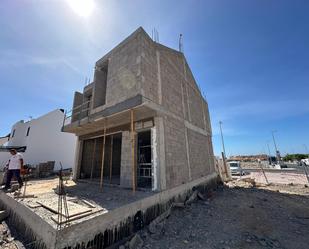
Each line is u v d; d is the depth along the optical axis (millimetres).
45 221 3486
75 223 3383
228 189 12375
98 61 9328
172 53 10180
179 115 9320
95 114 8102
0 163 18906
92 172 10586
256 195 10117
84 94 11781
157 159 6594
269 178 19188
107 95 7938
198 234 4969
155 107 6914
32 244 3766
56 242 3014
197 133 11828
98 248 3684
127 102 6531
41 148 19375
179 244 4387
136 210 4883
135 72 6793
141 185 7395
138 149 7969
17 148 19703
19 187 6719
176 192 7230
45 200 5031
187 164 9023
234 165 25219
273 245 4391
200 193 9359
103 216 3900
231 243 4480
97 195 5734
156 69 7879
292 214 6723
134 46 7246
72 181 10078
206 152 13195
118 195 5688
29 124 20594
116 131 8461
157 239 4617
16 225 4773
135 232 4691
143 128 7340
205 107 15648
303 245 4383
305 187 12555
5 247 3857
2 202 6230
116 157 13156
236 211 7102
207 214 6668
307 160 38094
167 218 5992
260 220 6090
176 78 10078
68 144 21406
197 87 14227
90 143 11625
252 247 4301
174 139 8133
